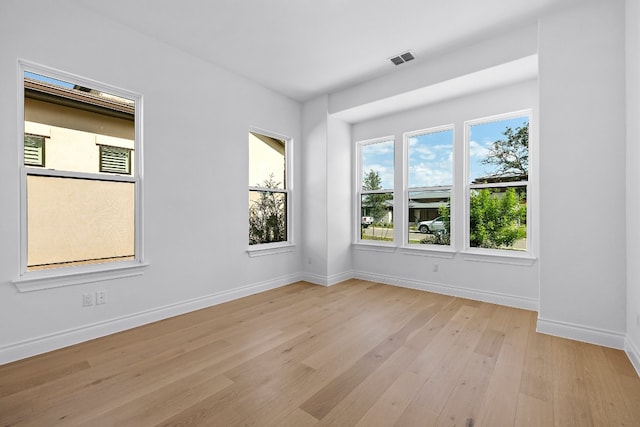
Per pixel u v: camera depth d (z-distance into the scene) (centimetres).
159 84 305
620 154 235
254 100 404
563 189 257
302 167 479
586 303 250
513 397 177
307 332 275
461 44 316
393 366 214
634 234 216
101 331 264
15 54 222
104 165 274
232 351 237
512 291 347
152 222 299
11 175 222
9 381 194
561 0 246
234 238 378
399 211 448
